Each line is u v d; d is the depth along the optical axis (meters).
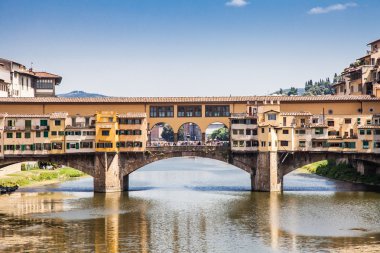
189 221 93.50
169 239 81.81
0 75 154.00
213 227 89.12
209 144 134.00
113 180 125.75
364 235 83.25
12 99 132.12
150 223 91.94
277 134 126.19
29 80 172.25
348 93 164.25
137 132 126.62
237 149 126.38
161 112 132.50
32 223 91.69
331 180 148.25
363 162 141.00
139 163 127.06
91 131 126.38
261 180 125.88
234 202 111.19
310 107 132.12
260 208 104.44
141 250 76.19
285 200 113.25
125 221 93.44
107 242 80.06
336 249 75.88
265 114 126.25
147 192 126.25
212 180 153.88
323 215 97.44
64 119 125.75
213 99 132.12
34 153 125.38
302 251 75.12
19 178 139.88
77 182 146.00
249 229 87.62
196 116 132.50
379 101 131.75
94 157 125.94
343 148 126.25
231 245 78.44
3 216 97.19
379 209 102.44
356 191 125.19
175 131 132.25
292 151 125.81
